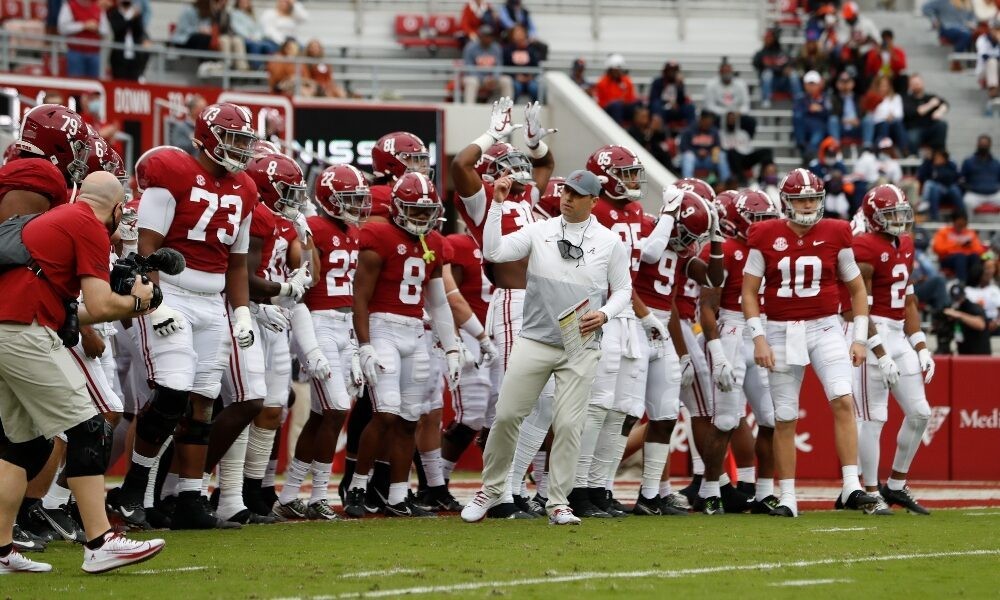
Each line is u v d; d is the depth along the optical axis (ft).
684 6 269.03
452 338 102.53
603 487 101.35
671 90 223.30
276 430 96.43
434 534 84.69
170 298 84.58
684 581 64.54
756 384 108.78
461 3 260.42
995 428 156.76
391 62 220.43
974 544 83.56
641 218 104.06
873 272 110.73
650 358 103.19
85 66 199.00
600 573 66.90
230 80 223.51
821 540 84.12
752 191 108.58
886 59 234.58
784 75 237.25
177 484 89.81
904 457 111.14
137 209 89.10
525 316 89.56
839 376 102.42
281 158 95.76
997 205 223.10
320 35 253.44
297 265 98.27
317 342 98.48
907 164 228.02
